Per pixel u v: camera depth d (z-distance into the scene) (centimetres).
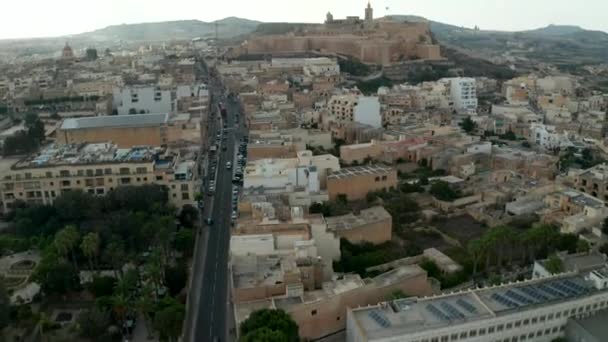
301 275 16462
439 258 19725
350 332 14600
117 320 16500
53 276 17738
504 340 14450
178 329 15275
